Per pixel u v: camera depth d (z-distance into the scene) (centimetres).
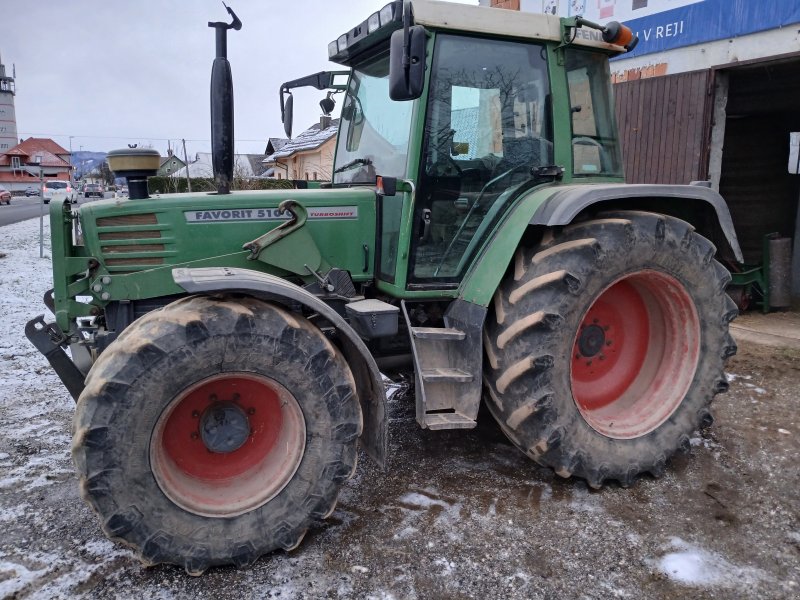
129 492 235
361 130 367
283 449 267
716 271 337
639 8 685
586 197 300
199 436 264
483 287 309
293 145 1436
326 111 409
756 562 259
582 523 287
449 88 311
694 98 641
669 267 321
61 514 296
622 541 273
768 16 570
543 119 337
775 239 672
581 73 354
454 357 313
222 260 307
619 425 327
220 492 259
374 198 327
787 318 659
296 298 255
